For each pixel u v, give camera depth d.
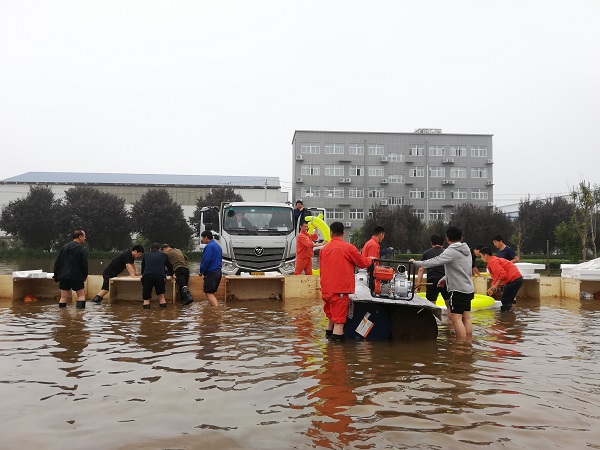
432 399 3.96
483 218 51.69
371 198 72.88
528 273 12.54
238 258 13.03
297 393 4.11
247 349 5.99
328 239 14.06
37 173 78.12
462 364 5.25
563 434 3.22
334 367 5.07
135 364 5.16
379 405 3.80
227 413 3.60
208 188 70.38
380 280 7.04
